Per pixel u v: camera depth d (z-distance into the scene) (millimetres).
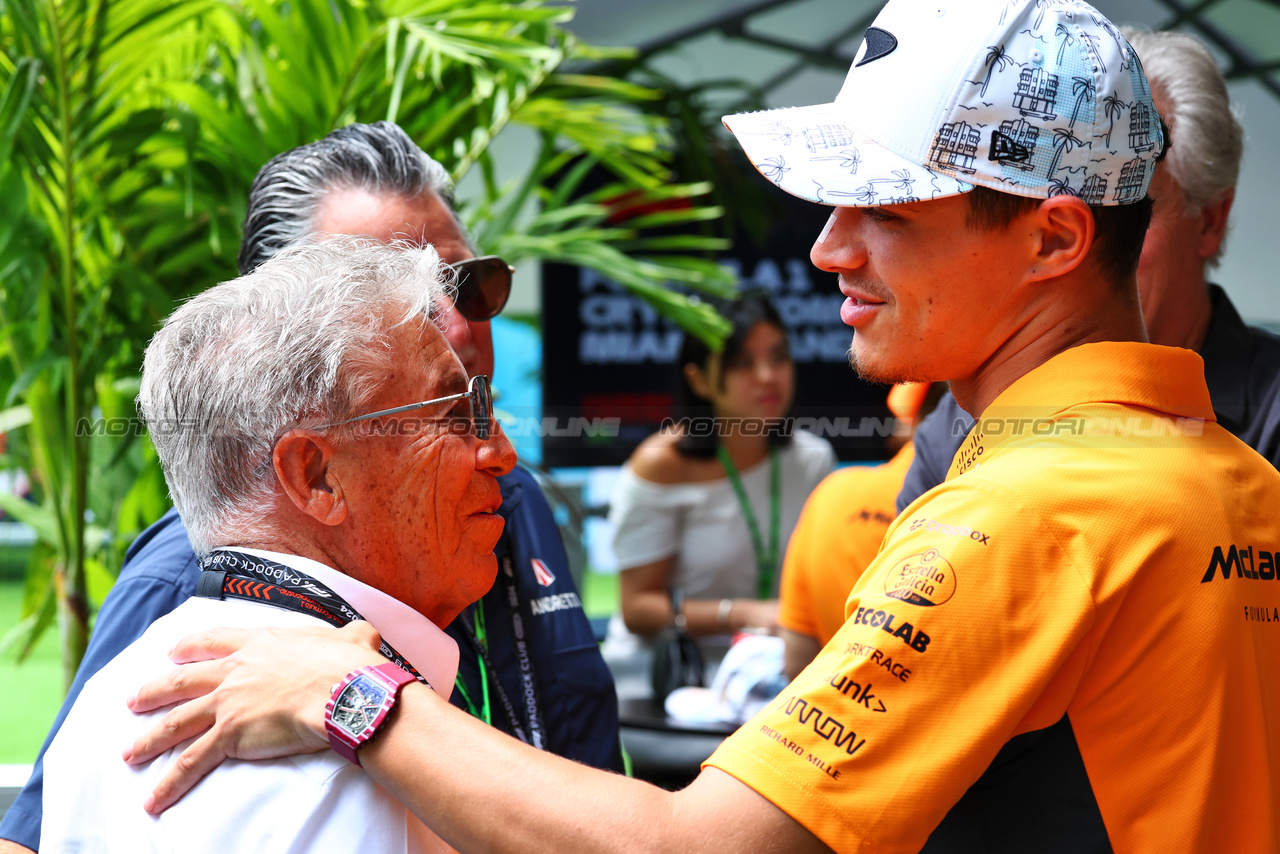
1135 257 807
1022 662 667
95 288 1997
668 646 2293
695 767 1990
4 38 1942
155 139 2039
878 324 826
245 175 2064
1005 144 744
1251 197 3836
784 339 2725
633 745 2020
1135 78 775
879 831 648
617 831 648
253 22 2227
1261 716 718
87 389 2076
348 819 721
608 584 5328
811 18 4184
